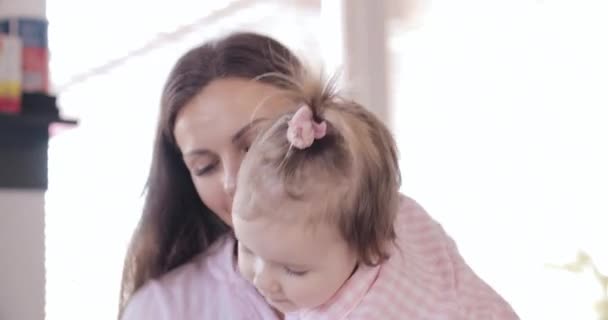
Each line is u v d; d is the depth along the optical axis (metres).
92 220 2.85
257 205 0.91
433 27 2.71
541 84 2.62
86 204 2.88
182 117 1.10
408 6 2.61
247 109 1.05
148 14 2.86
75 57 3.04
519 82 2.66
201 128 1.06
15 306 1.76
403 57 2.69
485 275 2.71
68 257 2.79
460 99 2.78
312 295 0.93
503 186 2.69
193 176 1.14
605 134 2.47
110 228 2.82
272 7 2.71
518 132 2.66
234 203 0.96
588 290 2.49
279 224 0.90
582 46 2.52
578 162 2.54
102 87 3.15
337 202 0.91
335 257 0.94
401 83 2.67
